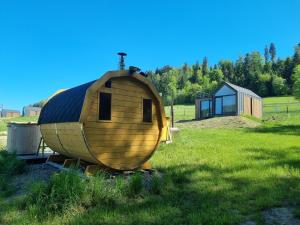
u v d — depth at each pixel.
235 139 19.78
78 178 7.57
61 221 6.40
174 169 10.80
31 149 14.30
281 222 6.31
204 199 7.63
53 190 7.03
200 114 44.34
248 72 132.38
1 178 10.02
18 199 7.81
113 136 10.11
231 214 6.59
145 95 10.95
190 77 169.00
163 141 17.16
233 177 9.63
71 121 9.75
